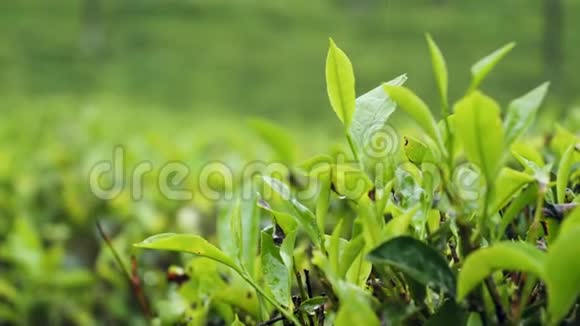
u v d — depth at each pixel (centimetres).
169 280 106
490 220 77
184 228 184
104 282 190
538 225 80
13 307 185
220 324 108
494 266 70
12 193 214
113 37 1678
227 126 485
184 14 1812
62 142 296
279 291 83
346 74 80
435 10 1864
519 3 1878
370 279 82
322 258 74
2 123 343
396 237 73
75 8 1778
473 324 74
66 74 1498
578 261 69
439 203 77
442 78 75
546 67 1567
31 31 1664
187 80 1515
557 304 70
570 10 1848
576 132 176
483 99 71
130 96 1406
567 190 85
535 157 89
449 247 81
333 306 78
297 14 1847
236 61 1611
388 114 81
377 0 1878
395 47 1692
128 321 180
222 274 106
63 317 183
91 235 206
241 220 89
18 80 1445
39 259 175
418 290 76
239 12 1838
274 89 1496
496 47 1683
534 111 73
